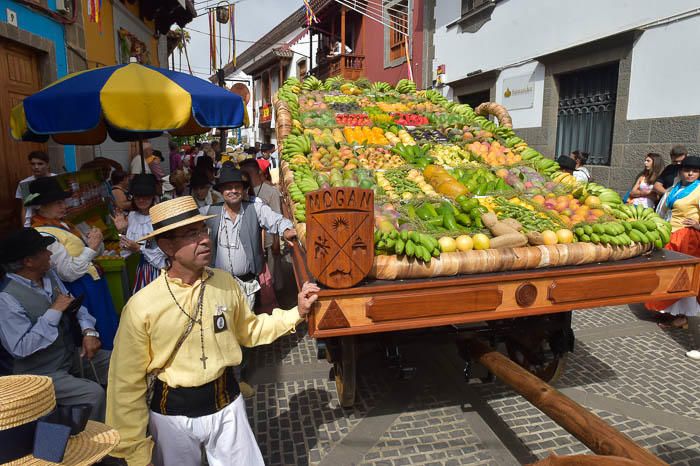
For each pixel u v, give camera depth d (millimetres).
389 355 3443
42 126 4238
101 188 6277
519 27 10516
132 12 12531
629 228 3314
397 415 3736
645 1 7562
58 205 3684
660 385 4113
